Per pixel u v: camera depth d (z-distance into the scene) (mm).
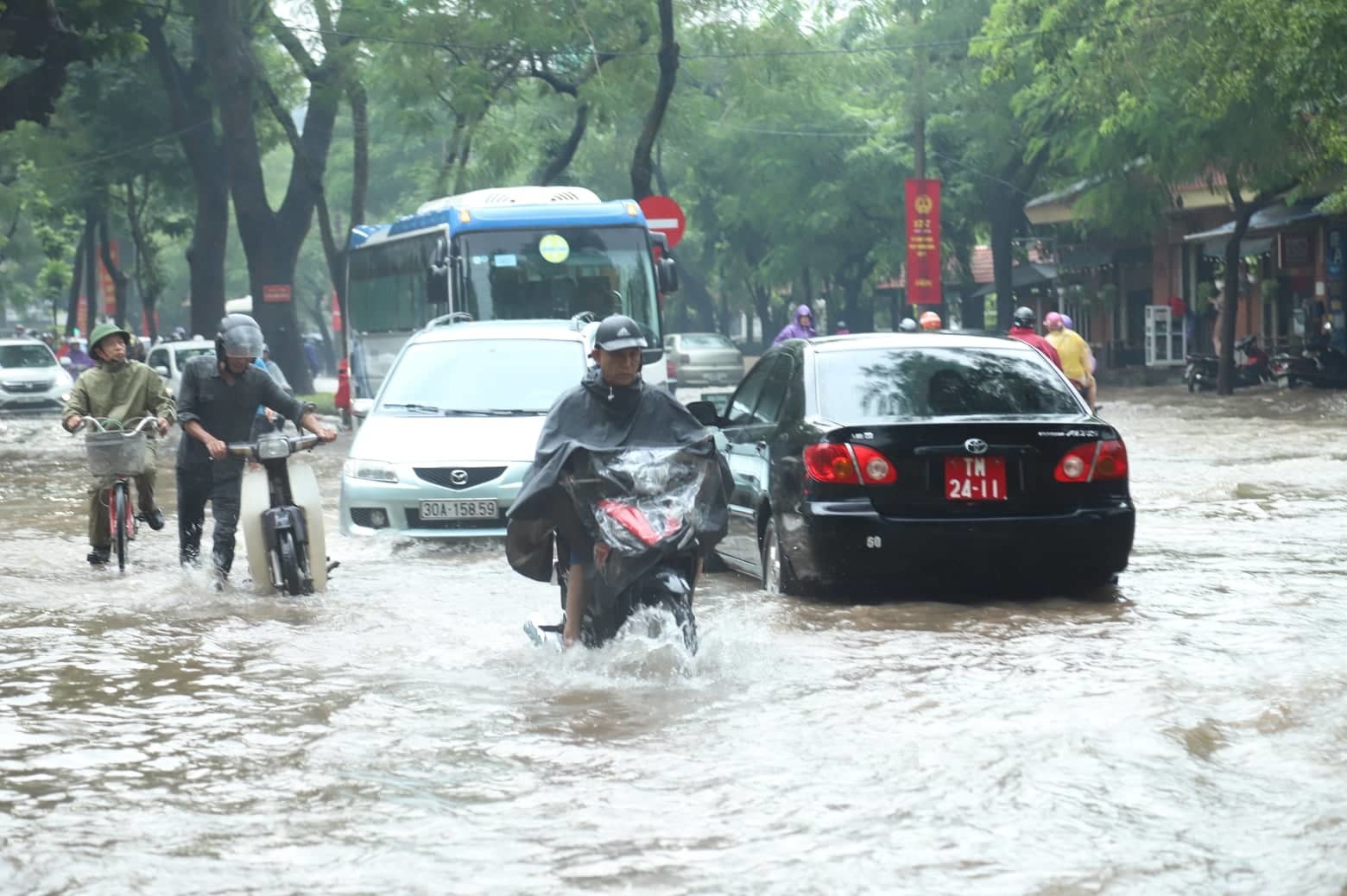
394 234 31766
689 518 8648
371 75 40406
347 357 37094
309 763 7066
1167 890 5301
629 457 8688
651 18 39469
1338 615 10266
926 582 11328
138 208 67188
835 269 65938
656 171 65812
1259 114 36969
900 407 11453
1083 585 11594
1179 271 54875
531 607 11406
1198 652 9141
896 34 51281
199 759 7191
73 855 5852
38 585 12859
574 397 8891
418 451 15156
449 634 10273
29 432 37156
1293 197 41906
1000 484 10969
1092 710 7719
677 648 8641
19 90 31516
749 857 5695
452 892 5387
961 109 53531
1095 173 45062
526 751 7191
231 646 10031
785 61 42562
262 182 46281
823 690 8352
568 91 40281
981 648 9453
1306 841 5754
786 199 61469
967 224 61812
